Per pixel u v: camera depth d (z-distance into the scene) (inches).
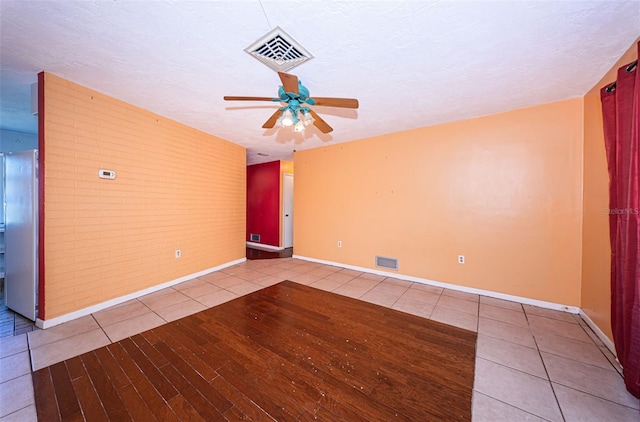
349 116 119.3
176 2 54.1
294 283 138.0
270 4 54.2
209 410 54.1
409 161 140.2
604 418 52.1
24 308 94.5
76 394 58.0
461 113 115.1
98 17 59.3
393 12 56.1
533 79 84.9
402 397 58.1
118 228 107.2
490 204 116.3
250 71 82.7
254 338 82.7
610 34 61.9
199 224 148.1
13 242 99.4
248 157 224.4
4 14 57.8
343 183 169.5
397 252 146.1
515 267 111.3
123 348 76.3
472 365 69.3
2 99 104.7
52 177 87.2
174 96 102.3
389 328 89.4
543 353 74.2
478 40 65.3
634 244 57.0
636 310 55.4
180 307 106.0
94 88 95.9
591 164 90.2
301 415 53.1
